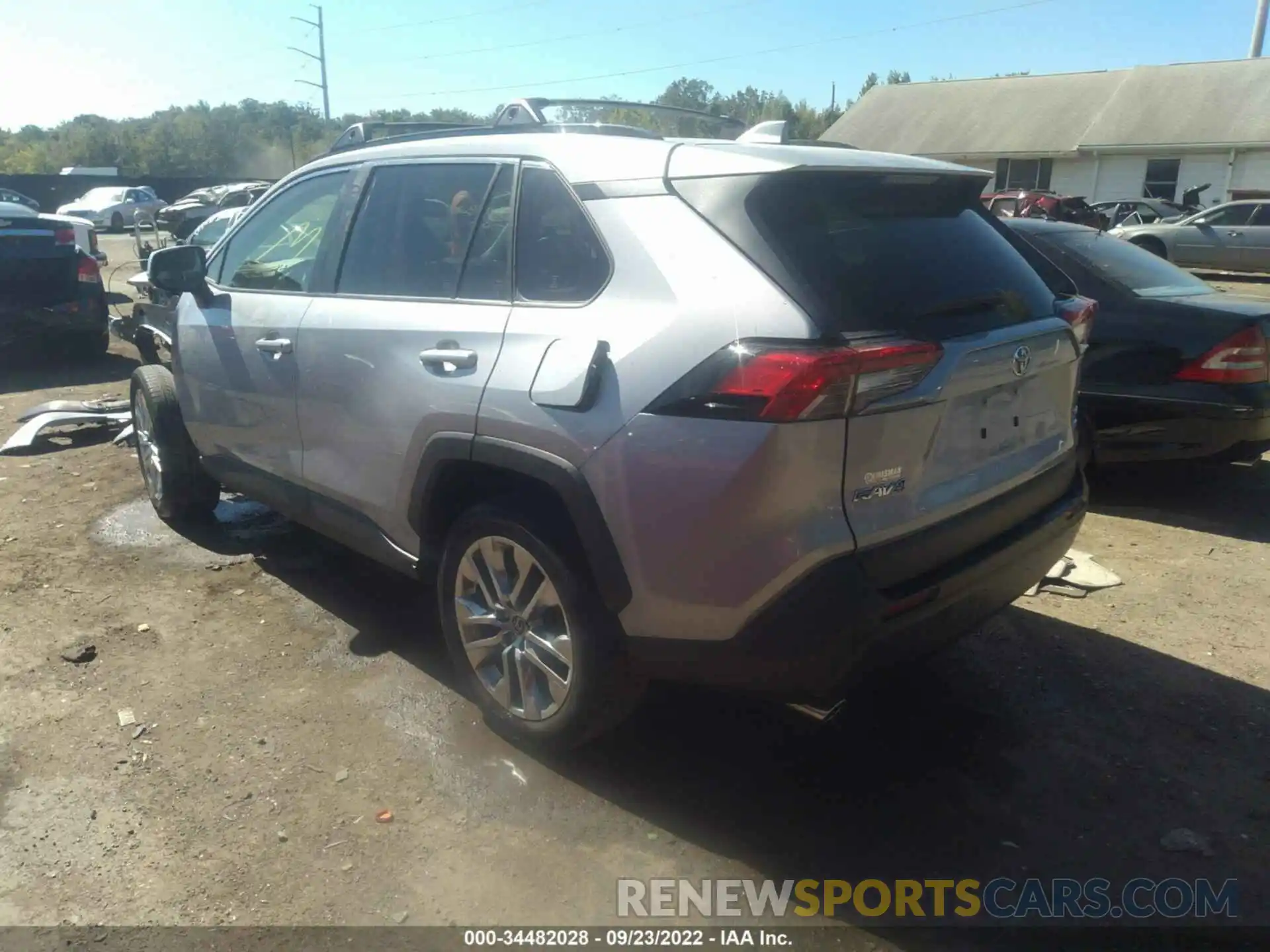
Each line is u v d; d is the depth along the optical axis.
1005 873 2.72
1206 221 20.28
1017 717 3.47
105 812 2.92
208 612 4.23
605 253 2.84
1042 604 4.41
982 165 33.31
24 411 7.82
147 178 45.25
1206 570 4.80
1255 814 2.96
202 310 4.50
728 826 2.90
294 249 4.11
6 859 2.72
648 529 2.62
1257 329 5.20
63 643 3.93
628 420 2.63
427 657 3.86
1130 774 3.16
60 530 5.19
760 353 2.43
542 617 3.05
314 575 4.63
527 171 3.15
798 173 2.65
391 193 3.64
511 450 2.90
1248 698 3.61
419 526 3.38
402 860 2.74
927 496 2.70
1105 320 5.52
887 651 2.62
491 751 3.24
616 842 2.83
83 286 9.55
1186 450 5.40
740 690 2.76
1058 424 3.31
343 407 3.58
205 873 2.68
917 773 3.15
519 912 2.57
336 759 3.19
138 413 5.31
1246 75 30.58
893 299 2.63
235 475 4.47
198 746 3.25
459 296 3.26
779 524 2.46
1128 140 30.11
